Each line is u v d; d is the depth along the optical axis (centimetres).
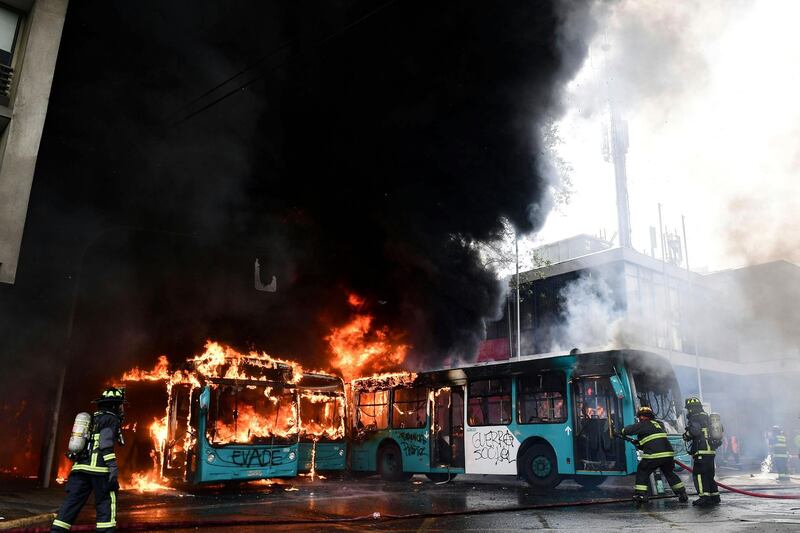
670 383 1280
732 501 999
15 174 1205
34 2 1277
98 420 582
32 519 737
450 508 941
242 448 1214
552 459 1260
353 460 1655
